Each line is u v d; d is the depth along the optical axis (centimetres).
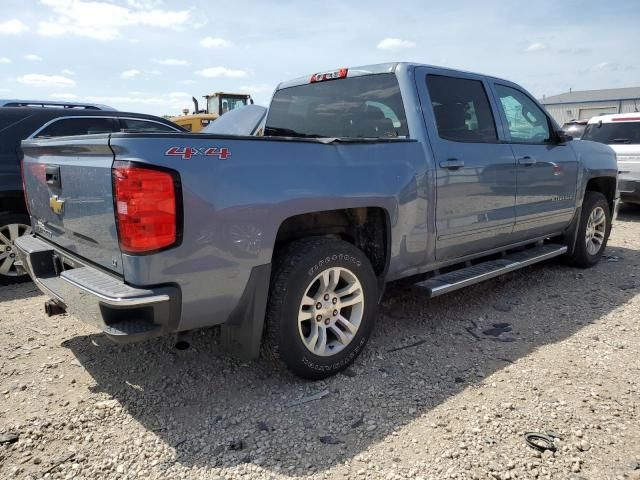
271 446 266
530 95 513
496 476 241
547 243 575
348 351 340
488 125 445
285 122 493
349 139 331
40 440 271
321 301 325
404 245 369
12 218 564
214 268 271
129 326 257
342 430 279
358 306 344
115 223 257
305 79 470
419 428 279
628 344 382
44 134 589
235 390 322
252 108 507
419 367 351
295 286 306
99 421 289
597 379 329
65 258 321
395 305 475
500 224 449
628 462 250
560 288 524
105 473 246
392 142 357
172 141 257
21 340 399
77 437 274
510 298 494
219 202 267
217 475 244
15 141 575
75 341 397
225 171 270
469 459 253
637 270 593
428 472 244
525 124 492
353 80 427
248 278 286
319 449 263
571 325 423
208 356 369
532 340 394
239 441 270
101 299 251
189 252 261
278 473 246
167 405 306
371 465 250
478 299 491
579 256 586
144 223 247
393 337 403
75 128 614
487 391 317
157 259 252
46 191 334
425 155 375
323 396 314
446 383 328
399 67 392
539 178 489
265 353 356
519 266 476
